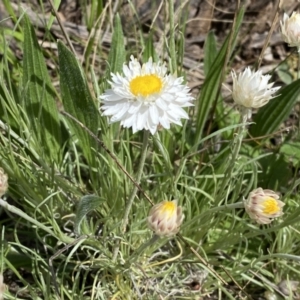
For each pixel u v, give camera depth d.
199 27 0.40
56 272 0.24
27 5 0.36
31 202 0.24
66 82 0.25
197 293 0.25
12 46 0.34
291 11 0.39
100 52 0.34
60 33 0.36
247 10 0.39
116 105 0.19
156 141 0.24
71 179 0.26
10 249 0.25
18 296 0.25
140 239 0.26
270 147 0.31
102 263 0.24
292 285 0.26
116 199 0.25
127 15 0.37
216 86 0.28
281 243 0.27
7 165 0.23
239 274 0.25
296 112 0.34
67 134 0.29
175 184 0.25
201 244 0.27
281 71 0.36
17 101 0.27
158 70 0.20
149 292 0.25
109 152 0.21
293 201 0.26
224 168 0.27
